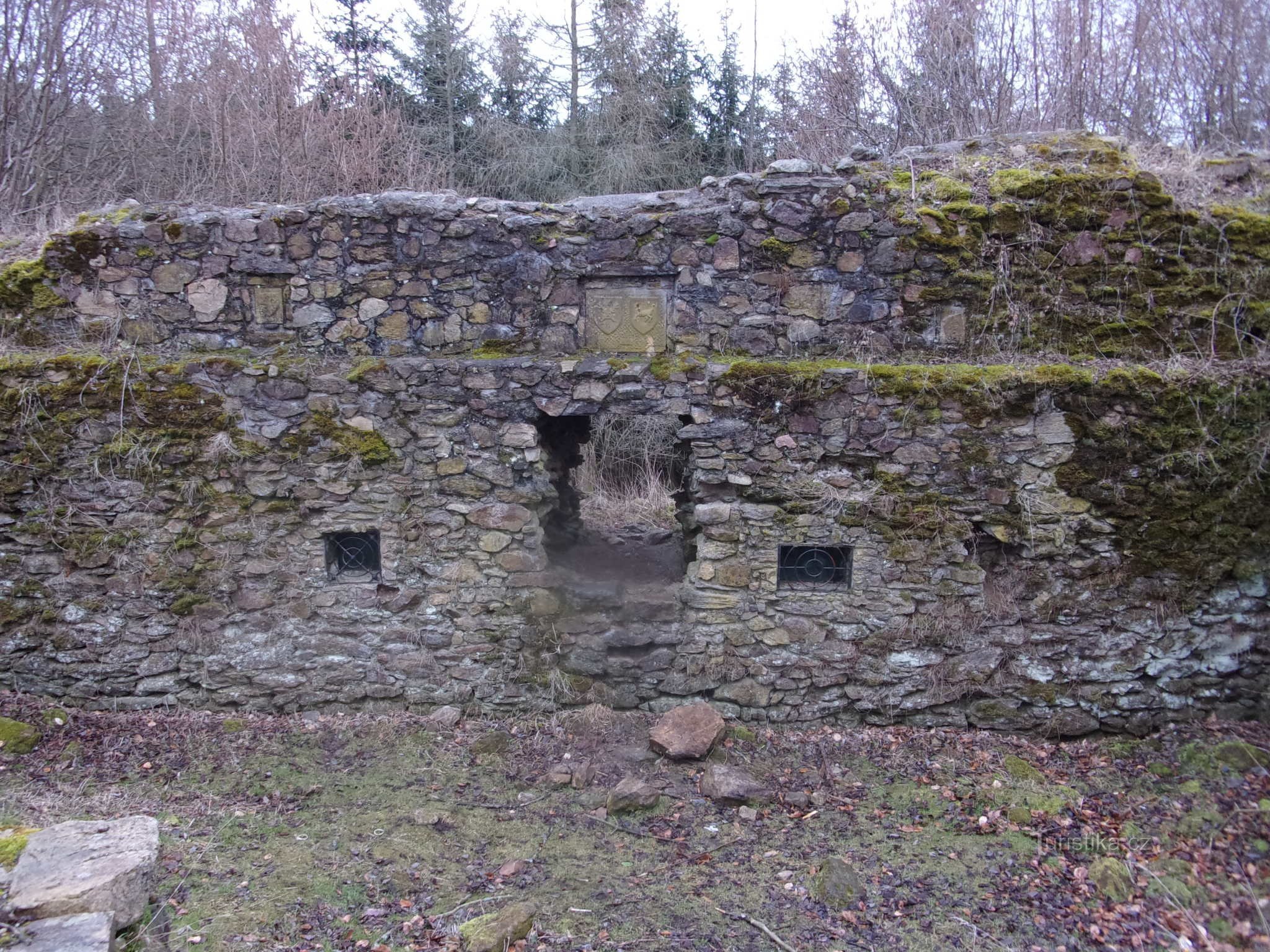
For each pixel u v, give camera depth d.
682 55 15.47
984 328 5.28
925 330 5.30
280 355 5.37
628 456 11.93
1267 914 3.45
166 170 11.48
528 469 5.38
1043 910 3.72
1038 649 5.26
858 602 5.29
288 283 5.39
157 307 5.36
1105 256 5.20
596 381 5.26
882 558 5.23
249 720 5.39
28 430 5.18
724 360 5.23
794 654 5.34
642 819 4.50
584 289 5.41
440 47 15.09
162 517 5.31
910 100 11.12
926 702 5.32
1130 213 5.18
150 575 5.32
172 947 3.31
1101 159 5.36
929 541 5.19
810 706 5.38
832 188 5.24
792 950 3.50
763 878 4.00
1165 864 3.87
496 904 3.76
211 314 5.38
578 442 6.65
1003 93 10.34
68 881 3.10
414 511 5.40
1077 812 4.43
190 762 4.89
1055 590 5.20
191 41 11.77
